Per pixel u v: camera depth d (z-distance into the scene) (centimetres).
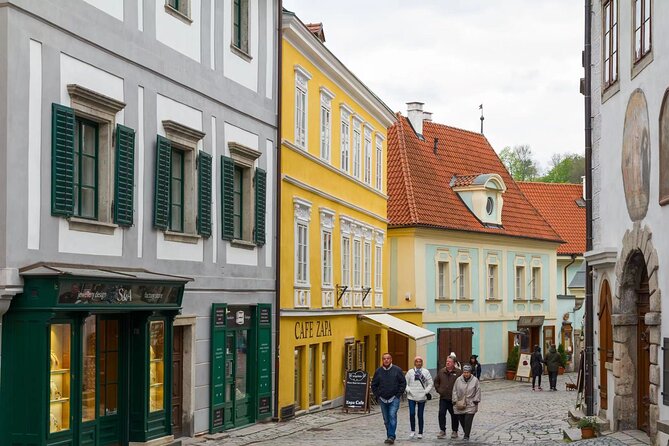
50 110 1645
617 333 2147
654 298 1884
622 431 2134
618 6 2197
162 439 1980
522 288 5494
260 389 2620
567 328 5922
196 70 2219
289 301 2833
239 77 2473
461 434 2508
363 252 3775
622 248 2122
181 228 2183
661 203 1831
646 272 2088
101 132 1828
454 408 2369
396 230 4634
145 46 1983
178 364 2181
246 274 2516
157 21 2036
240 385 2522
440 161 5269
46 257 1631
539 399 3803
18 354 1566
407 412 3266
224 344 2369
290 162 2838
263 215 2608
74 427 1650
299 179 2927
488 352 5144
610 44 2275
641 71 1995
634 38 2067
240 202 2528
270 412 2692
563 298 6081
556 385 4784
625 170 2119
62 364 1631
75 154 1758
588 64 2473
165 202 2047
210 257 2295
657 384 1872
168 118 2084
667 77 1817
